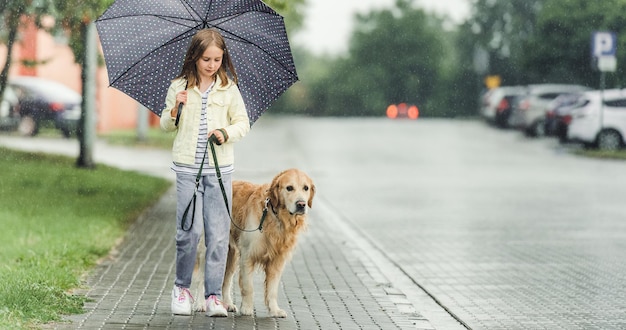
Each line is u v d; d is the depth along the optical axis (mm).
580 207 19156
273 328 8031
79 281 9945
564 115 37250
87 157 23469
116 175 22422
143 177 22734
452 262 12469
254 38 8477
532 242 14352
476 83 78562
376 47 96312
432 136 48250
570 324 8641
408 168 29391
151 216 16688
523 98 47594
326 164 30609
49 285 9203
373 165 30438
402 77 95250
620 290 10469
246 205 8469
